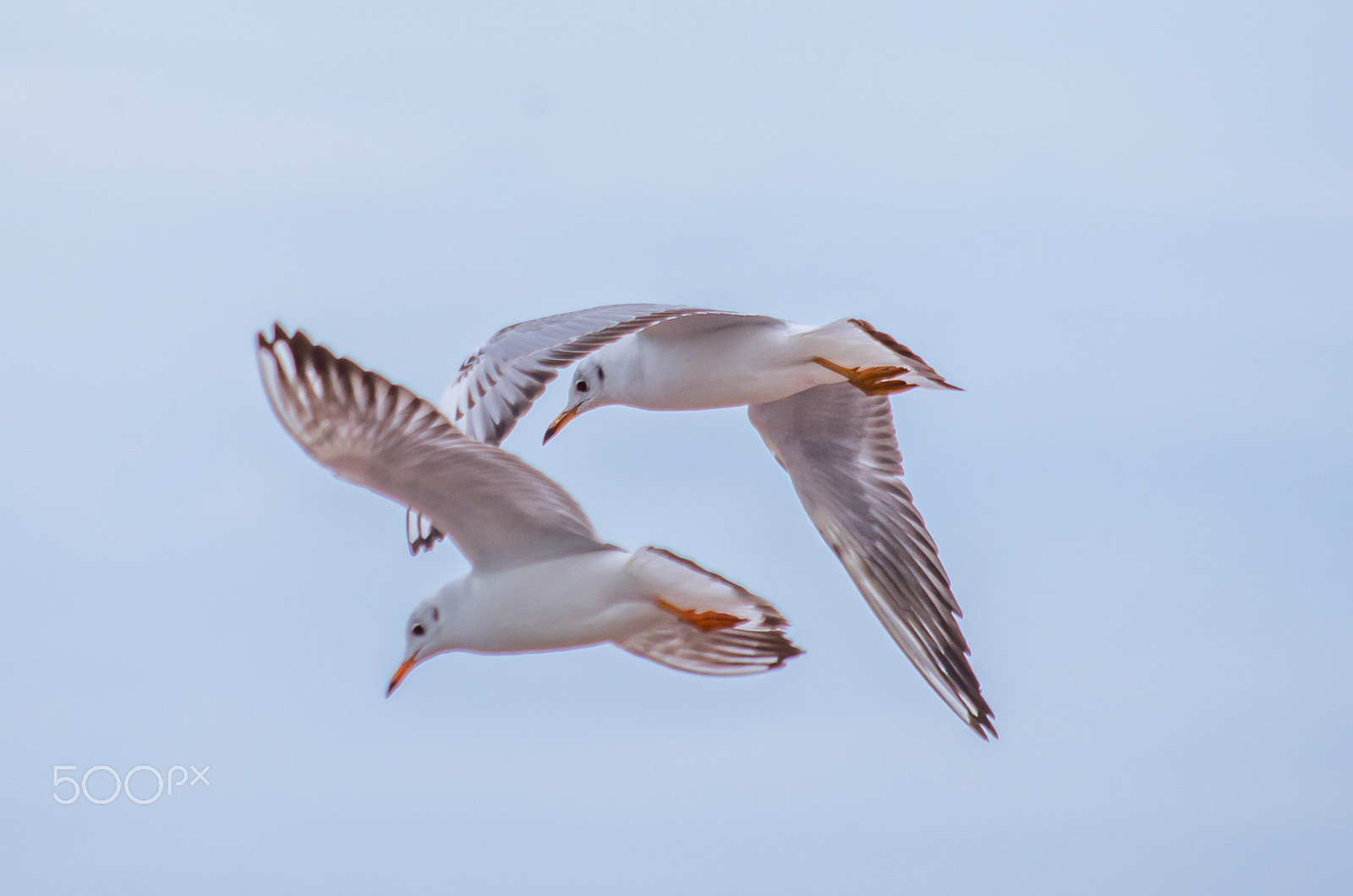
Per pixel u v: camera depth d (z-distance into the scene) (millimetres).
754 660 11797
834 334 12258
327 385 9156
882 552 13938
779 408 14047
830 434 14094
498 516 10242
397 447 9516
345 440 9398
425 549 13641
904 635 13898
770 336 12461
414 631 10664
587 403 13195
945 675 13680
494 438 13258
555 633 10508
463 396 13562
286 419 9188
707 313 12086
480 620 10484
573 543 10484
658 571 10336
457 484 9914
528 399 13234
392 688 10602
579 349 12219
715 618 10477
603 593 10406
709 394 12758
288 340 9031
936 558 13734
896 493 13898
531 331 13477
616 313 12883
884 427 13953
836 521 14094
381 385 9211
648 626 10641
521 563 10477
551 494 10156
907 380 12211
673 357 12773
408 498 9906
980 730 13555
